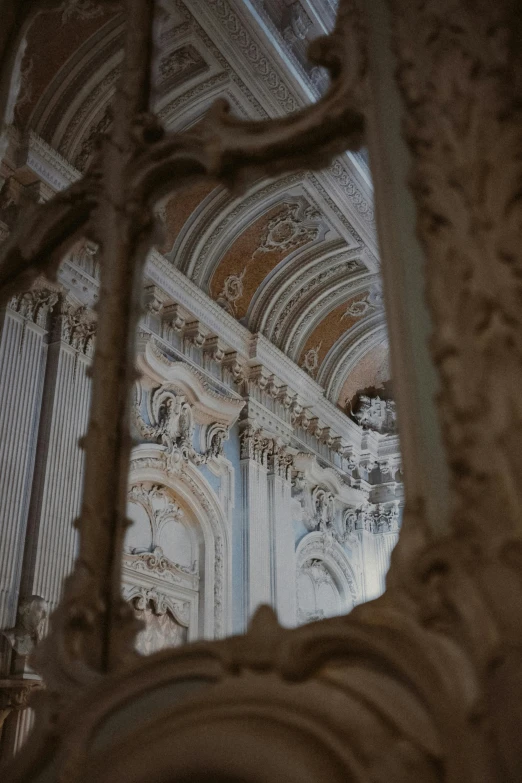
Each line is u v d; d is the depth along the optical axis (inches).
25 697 262.1
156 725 56.8
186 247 433.4
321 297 511.8
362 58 82.5
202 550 407.8
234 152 90.0
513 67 68.6
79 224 104.7
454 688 47.1
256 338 473.1
